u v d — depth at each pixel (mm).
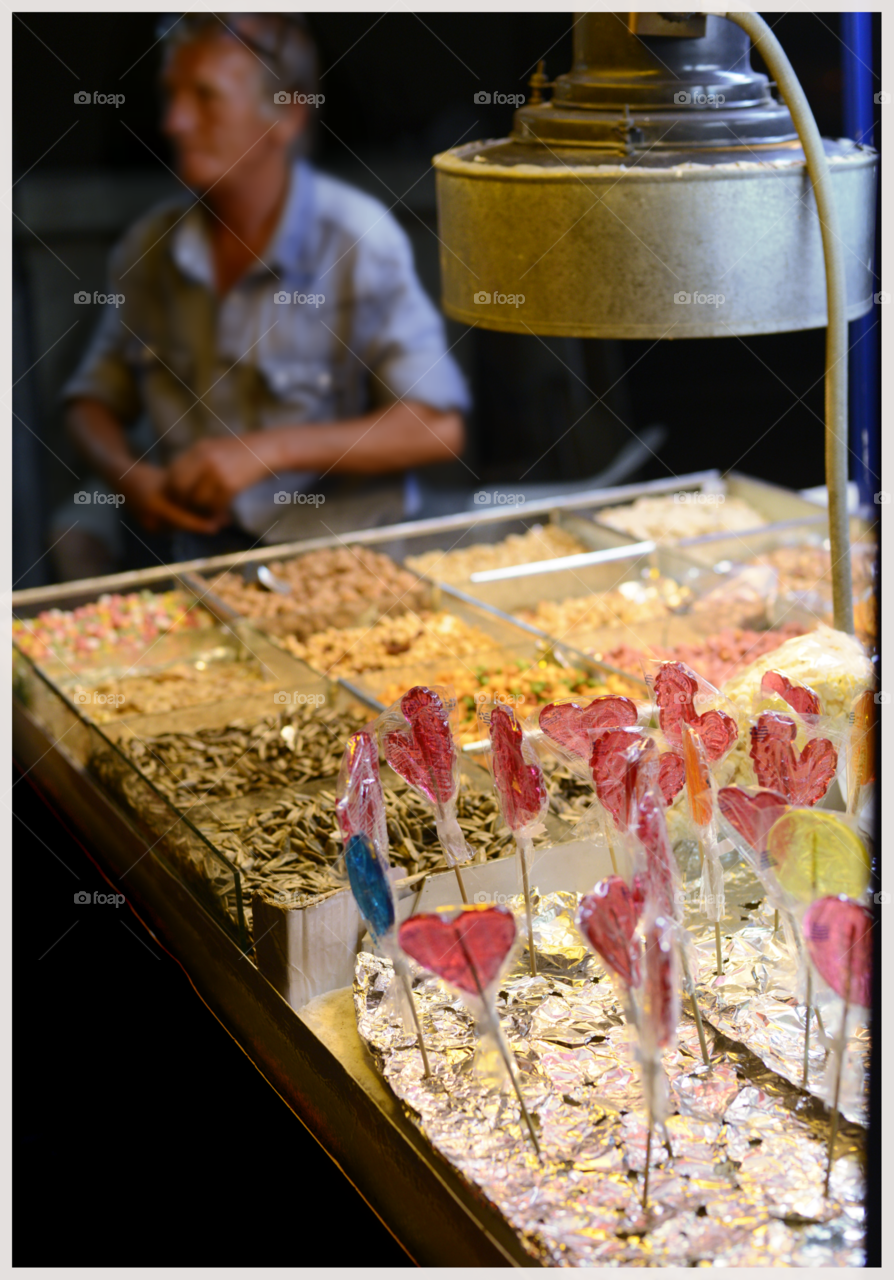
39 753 2381
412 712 1277
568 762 1335
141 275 3434
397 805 1615
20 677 2482
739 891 1439
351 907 1360
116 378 3561
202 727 2137
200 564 2824
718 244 1354
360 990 1278
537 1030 1193
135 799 1824
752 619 2436
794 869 1086
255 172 3289
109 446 3594
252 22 3168
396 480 3654
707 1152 1021
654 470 4227
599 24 1407
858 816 1223
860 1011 1043
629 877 1142
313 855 1576
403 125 4016
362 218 3375
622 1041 1175
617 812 1189
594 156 1371
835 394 1439
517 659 2316
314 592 2713
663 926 947
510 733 1240
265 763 1929
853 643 1533
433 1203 1066
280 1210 1356
